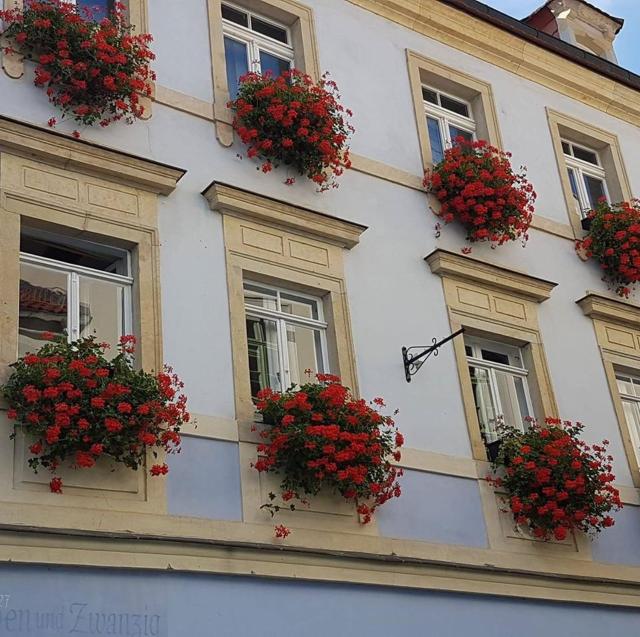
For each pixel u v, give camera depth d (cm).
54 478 848
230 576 900
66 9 1030
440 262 1219
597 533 1196
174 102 1102
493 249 1314
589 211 1446
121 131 1048
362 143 1256
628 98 1616
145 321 970
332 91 1263
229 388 994
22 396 839
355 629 953
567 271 1388
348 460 966
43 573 812
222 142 1117
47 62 1003
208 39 1172
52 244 977
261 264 1077
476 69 1452
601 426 1296
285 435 952
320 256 1131
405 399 1123
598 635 1130
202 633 867
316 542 966
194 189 1070
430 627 1003
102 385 858
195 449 940
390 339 1147
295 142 1141
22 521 823
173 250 1020
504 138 1432
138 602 847
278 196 1136
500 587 1067
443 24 1421
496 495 1131
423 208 1267
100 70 1021
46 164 973
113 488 878
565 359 1309
